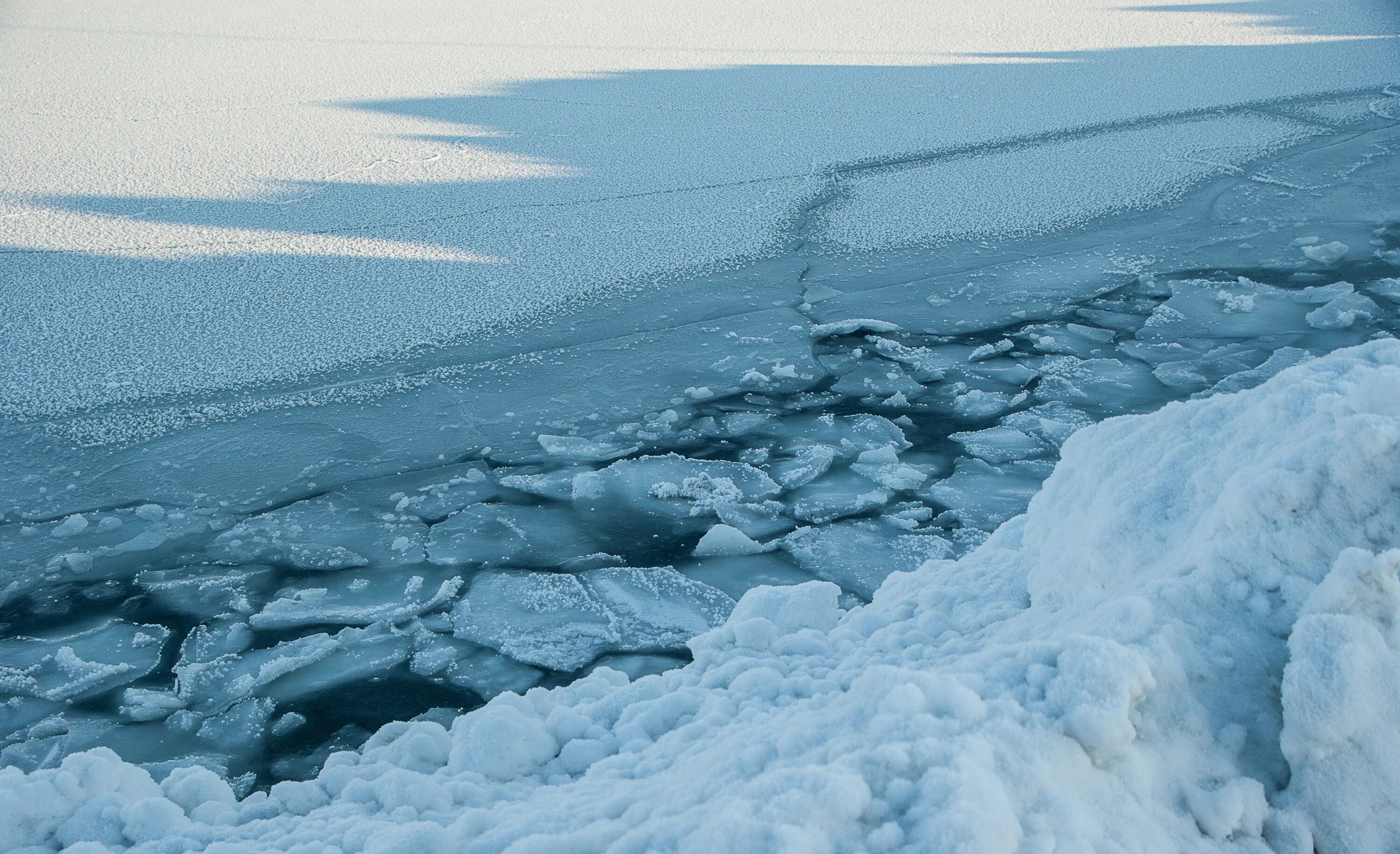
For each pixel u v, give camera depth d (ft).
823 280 13.92
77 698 7.04
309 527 8.91
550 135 20.38
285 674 7.17
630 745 4.72
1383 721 3.41
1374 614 3.57
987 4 31.30
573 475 9.67
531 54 26.94
